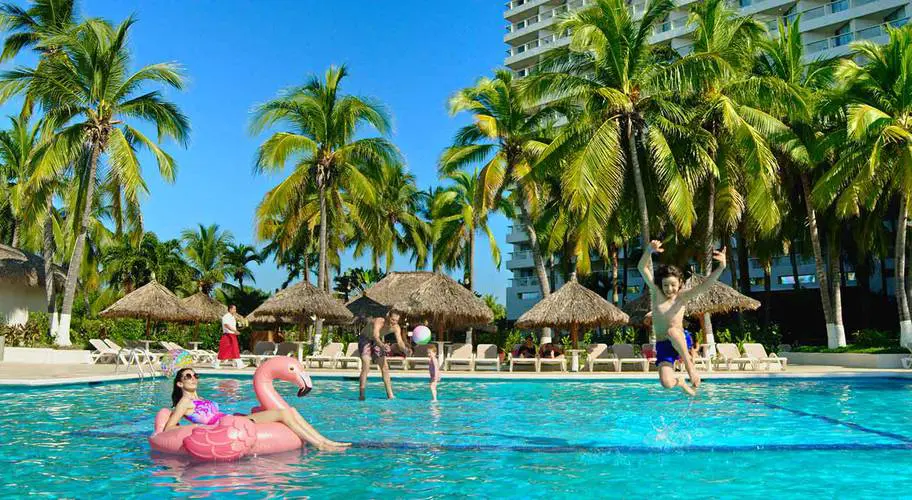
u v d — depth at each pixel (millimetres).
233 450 5902
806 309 37438
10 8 26984
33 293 27797
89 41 23141
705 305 20656
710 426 8164
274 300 22938
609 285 49500
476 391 13516
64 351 21000
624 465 5688
